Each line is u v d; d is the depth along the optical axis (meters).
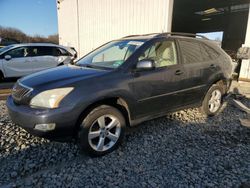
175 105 4.11
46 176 2.75
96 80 3.10
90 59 4.21
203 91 4.56
